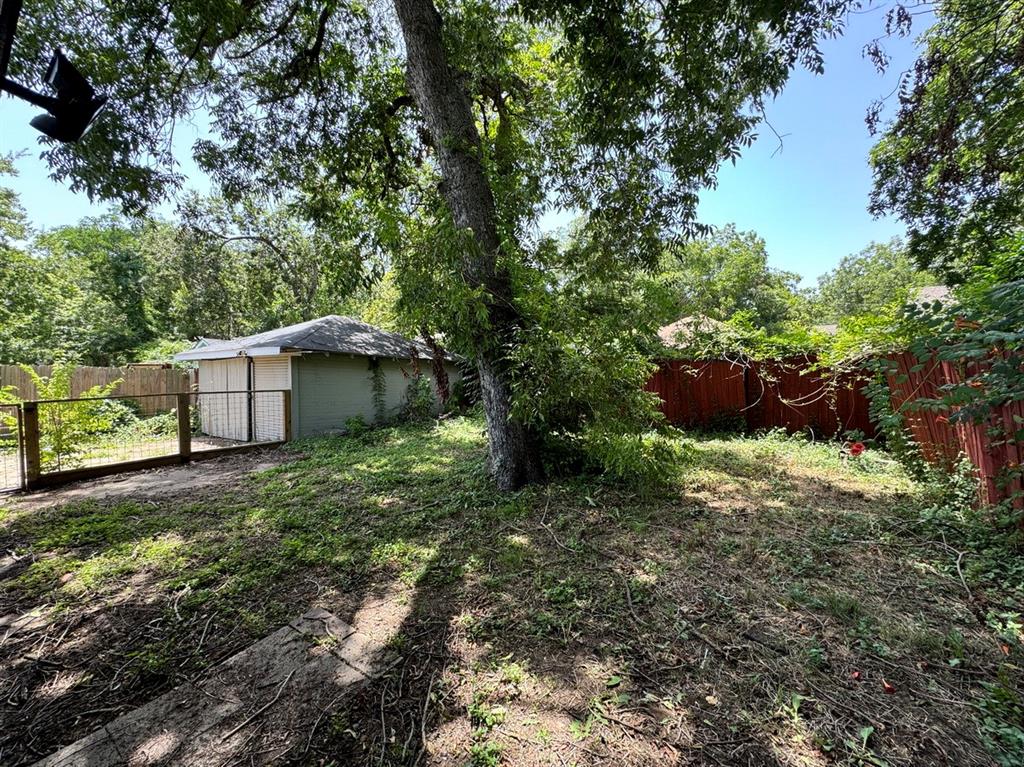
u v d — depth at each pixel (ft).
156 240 58.65
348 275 22.16
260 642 7.60
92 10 14.56
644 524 11.83
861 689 5.90
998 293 7.68
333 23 18.76
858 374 19.58
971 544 9.55
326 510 14.16
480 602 8.56
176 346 55.72
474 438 26.58
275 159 20.58
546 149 19.02
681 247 16.01
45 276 50.47
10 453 23.75
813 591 8.27
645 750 5.17
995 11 17.15
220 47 17.29
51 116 7.68
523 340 14.15
